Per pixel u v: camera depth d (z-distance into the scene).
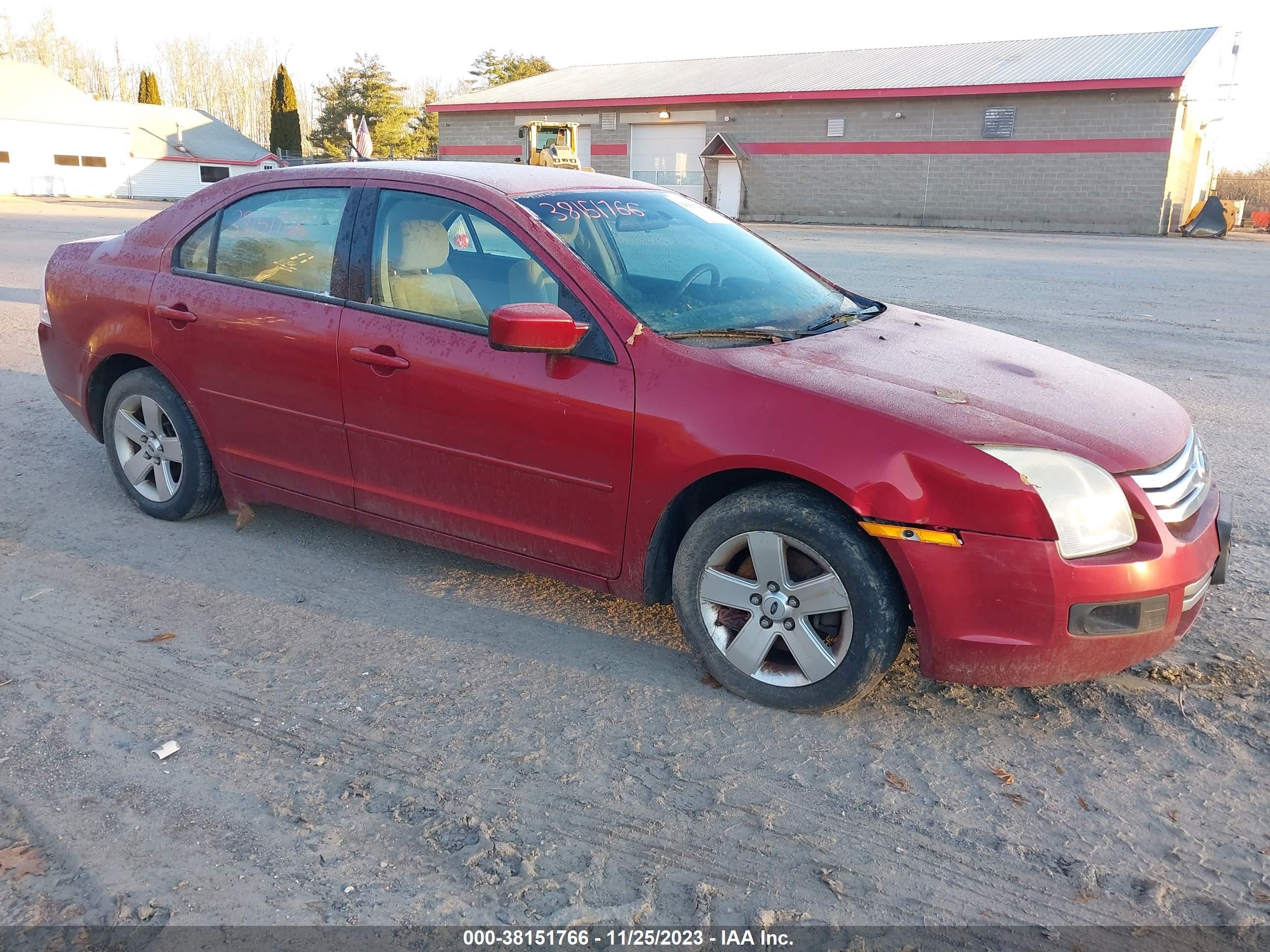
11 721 3.04
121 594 3.94
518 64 69.88
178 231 4.42
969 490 2.77
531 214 3.56
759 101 35.97
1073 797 2.79
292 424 4.04
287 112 63.81
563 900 2.38
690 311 3.48
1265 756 2.97
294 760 2.90
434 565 4.29
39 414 6.49
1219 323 10.98
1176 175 31.16
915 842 2.60
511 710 3.18
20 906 2.32
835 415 2.92
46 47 88.81
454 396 3.54
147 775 2.80
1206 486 3.23
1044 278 15.30
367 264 3.80
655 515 3.23
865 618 2.95
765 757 2.95
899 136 33.81
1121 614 2.82
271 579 4.11
